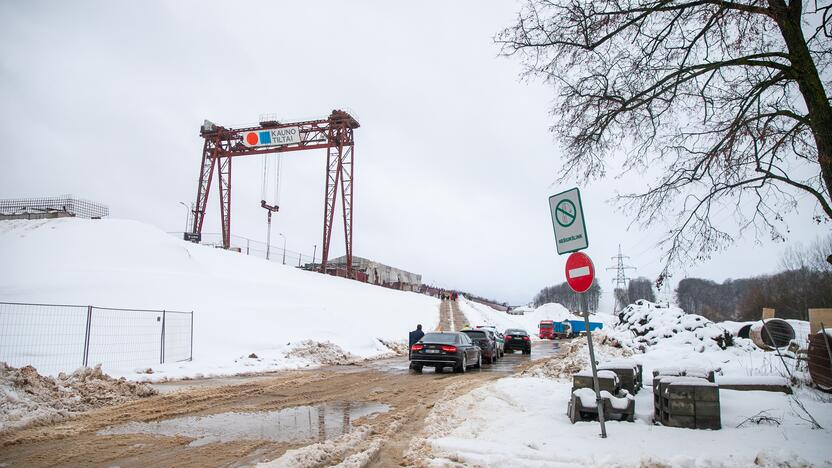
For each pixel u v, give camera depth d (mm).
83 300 23312
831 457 5555
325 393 12398
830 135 6875
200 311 23672
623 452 5965
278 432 7945
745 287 50688
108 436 7594
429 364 17781
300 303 35188
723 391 9141
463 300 101688
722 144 8797
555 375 14656
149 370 15234
